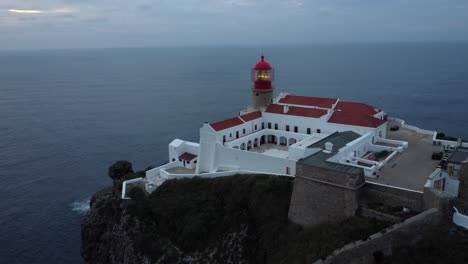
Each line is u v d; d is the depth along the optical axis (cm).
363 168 4403
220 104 17375
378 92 19250
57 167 9588
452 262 3045
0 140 12012
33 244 6272
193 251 4872
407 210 3756
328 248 3656
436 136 6450
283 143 6925
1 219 7006
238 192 5203
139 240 5150
